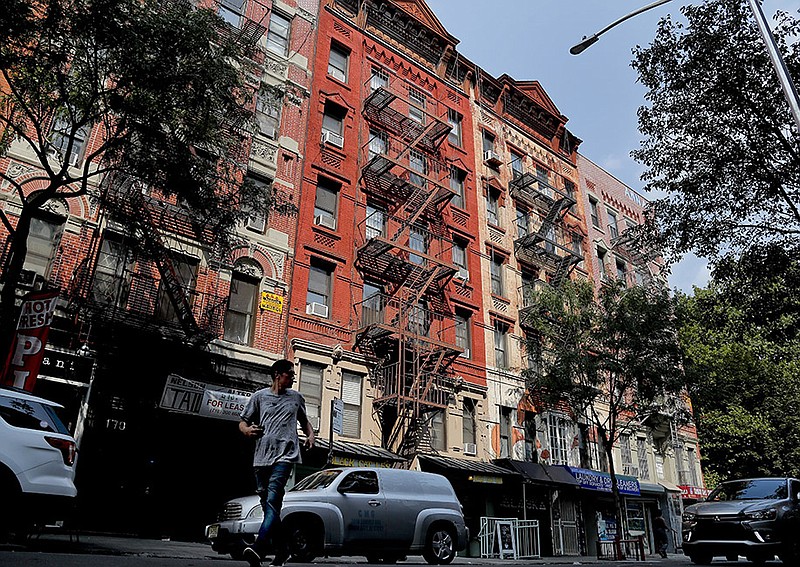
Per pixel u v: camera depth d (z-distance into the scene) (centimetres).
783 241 1522
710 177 1525
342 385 1897
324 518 948
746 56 1422
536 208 2997
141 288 1539
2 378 1029
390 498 1044
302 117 2130
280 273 1862
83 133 1587
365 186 2253
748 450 3584
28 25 1027
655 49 1510
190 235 1672
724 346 3575
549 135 3338
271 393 537
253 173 1908
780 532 1184
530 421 2477
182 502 1480
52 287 1391
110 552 855
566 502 2438
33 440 766
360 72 2441
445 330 2284
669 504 3011
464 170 2675
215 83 1240
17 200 1438
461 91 2884
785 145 1399
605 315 2312
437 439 2102
